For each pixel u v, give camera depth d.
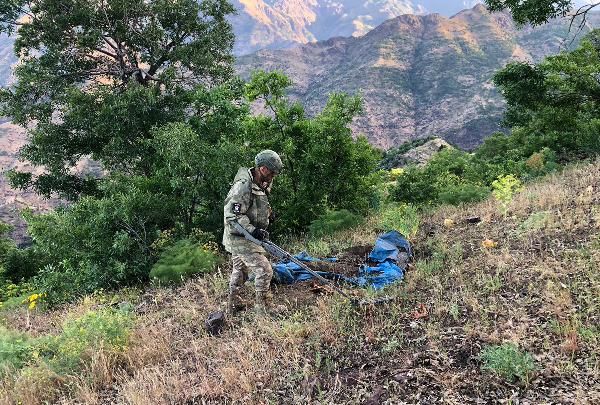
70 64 16.58
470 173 18.44
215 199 9.88
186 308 6.37
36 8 15.91
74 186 16.83
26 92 15.85
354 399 3.76
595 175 8.84
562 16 15.16
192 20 17.09
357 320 4.92
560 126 17.03
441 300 4.99
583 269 4.86
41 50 16.77
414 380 3.82
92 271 8.77
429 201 11.75
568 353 3.73
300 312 5.28
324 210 10.59
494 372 3.66
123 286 9.00
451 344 4.19
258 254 5.40
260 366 4.44
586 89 15.94
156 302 7.00
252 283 6.27
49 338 5.97
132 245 9.22
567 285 4.64
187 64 16.67
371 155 11.55
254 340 4.88
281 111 11.05
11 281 15.63
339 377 4.07
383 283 5.75
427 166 13.91
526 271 5.18
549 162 14.59
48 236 9.25
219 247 9.55
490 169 19.34
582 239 5.61
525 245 5.89
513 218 7.20
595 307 4.16
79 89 15.26
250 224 5.23
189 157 9.41
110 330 5.44
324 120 10.89
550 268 5.05
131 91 14.29
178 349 5.29
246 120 11.34
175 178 9.59
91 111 14.69
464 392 3.57
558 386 3.43
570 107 16.61
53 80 16.03
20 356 5.68
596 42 18.42
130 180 10.28
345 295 5.19
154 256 9.09
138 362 5.05
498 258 5.63
